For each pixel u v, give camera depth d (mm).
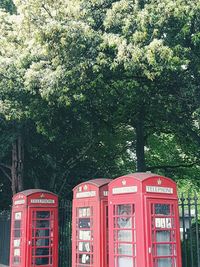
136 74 12562
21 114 14133
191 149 18734
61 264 13406
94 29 12672
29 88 12844
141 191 8172
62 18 12016
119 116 16172
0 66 13734
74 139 17609
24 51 13758
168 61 10602
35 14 12188
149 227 8031
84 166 19891
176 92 13656
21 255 11758
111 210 8766
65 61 12008
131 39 11438
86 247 9828
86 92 13141
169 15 11062
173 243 8336
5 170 19375
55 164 18688
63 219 13703
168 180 8641
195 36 10992
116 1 12531
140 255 7965
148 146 20984
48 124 15539
